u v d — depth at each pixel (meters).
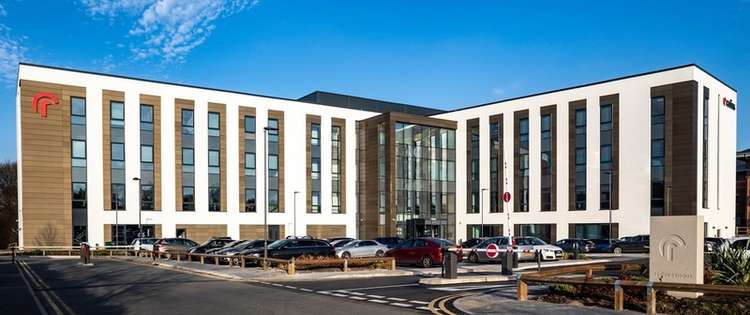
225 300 14.11
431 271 24.09
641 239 42.28
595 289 13.04
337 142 60.06
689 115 46.44
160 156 50.78
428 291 16.22
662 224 12.39
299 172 57.31
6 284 18.64
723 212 52.06
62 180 46.56
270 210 55.53
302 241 29.62
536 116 56.41
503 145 58.78
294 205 56.72
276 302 13.70
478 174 60.75
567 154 53.78
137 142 49.94
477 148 61.03
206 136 53.06
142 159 50.09
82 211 47.38
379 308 12.61
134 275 22.70
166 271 25.11
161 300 14.15
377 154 58.28
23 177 45.12
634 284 10.91
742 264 12.86
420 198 58.59
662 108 48.12
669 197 47.12
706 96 49.09
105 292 16.08
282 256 28.41
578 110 53.50
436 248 27.30
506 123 58.72
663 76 48.12
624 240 43.09
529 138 56.78
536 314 11.02
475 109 61.41
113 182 48.75
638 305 11.29
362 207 60.28
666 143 47.59
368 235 59.00
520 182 57.16
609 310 11.14
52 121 46.53
